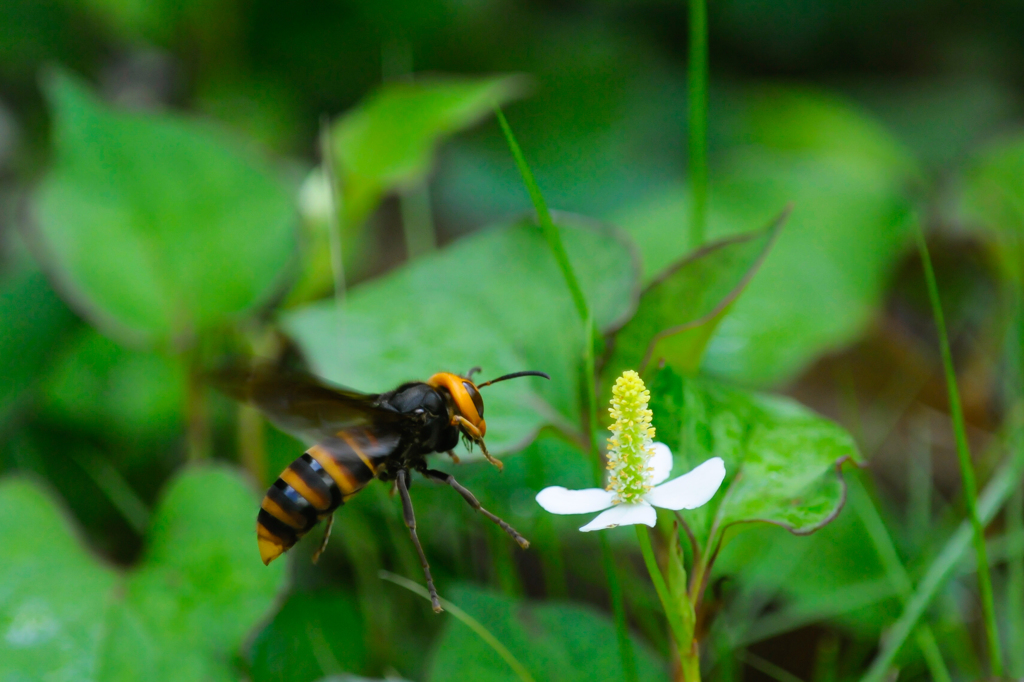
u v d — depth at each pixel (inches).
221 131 21.2
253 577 19.1
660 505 17.6
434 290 20.0
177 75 33.4
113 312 20.5
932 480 22.0
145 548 19.6
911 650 19.5
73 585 19.2
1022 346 21.8
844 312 21.8
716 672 19.7
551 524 20.0
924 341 25.0
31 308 22.2
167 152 21.0
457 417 18.6
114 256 20.7
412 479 18.9
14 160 33.0
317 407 18.7
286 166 23.8
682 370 19.2
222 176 21.1
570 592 20.9
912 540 20.8
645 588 20.3
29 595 19.1
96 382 22.4
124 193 20.8
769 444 18.3
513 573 20.2
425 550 20.6
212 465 19.7
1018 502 20.2
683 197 22.6
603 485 19.0
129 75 32.9
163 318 20.7
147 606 19.1
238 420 21.2
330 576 21.0
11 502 19.6
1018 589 19.8
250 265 21.0
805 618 20.0
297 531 18.6
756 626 20.0
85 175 20.8
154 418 22.3
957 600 20.4
